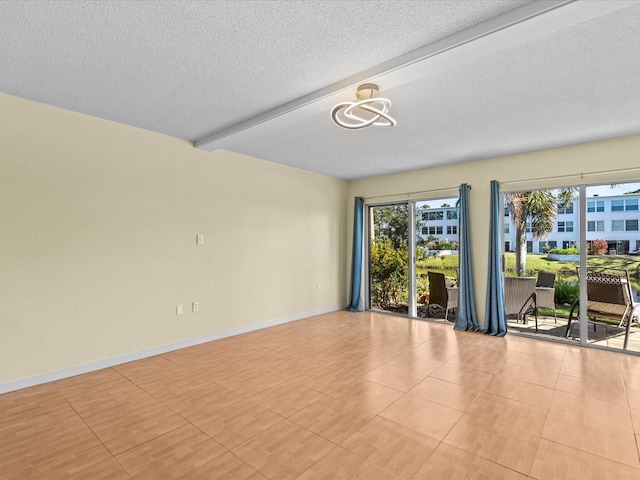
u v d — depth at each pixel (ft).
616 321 12.80
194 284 13.41
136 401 8.64
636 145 12.14
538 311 14.69
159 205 12.37
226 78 8.19
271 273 16.53
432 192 17.46
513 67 7.57
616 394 9.01
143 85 8.59
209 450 6.62
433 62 7.01
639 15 5.76
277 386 9.55
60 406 8.38
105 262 11.00
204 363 11.37
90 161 10.69
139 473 5.95
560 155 13.71
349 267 21.07
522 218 15.11
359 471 6.00
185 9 5.70
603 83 8.31
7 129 9.16
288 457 6.40
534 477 5.83
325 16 5.90
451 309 17.02
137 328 11.74
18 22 6.03
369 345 13.37
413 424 7.55
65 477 5.85
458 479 5.80
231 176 14.76
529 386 9.52
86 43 6.72
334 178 20.33
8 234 9.18
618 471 5.98
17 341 9.32
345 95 8.59
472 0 5.51
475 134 12.15
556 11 5.41
